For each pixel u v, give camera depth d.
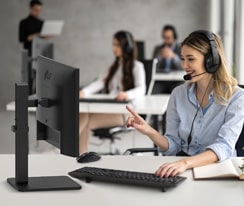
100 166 3.12
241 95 3.32
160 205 2.49
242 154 3.60
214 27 9.93
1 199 2.57
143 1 10.77
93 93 6.00
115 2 10.84
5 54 11.17
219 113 3.36
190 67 3.26
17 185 2.73
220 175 2.85
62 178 2.86
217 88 3.33
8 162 3.21
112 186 2.76
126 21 10.85
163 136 3.51
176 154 3.62
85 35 10.99
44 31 9.50
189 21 10.69
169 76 7.66
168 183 2.68
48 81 2.76
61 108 2.66
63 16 10.96
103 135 5.69
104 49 10.99
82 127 5.57
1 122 8.43
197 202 2.52
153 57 8.88
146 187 2.74
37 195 2.63
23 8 11.04
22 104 2.75
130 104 5.28
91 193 2.66
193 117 3.45
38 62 2.90
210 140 3.40
